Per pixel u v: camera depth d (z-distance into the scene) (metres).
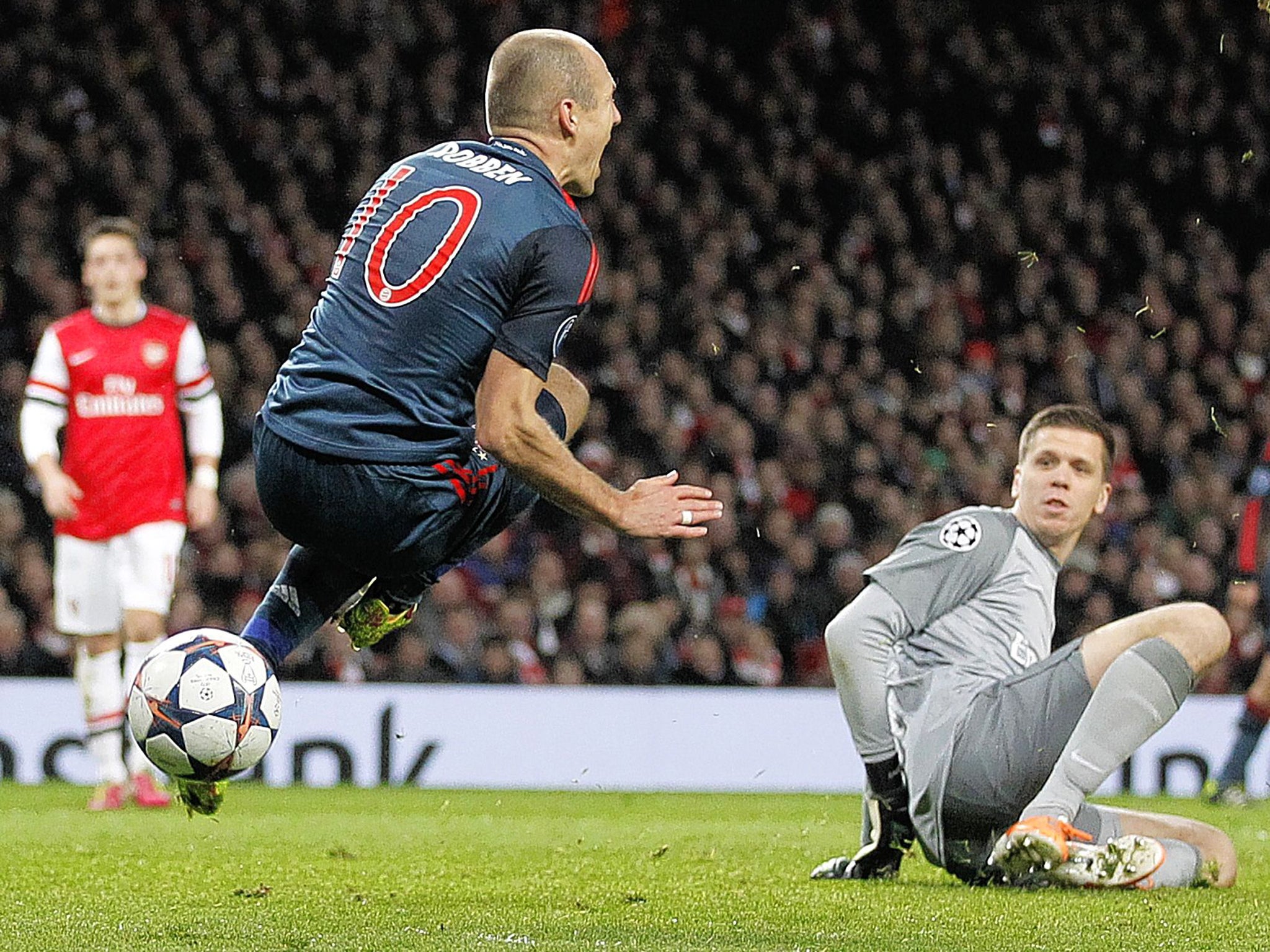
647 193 59.88
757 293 58.09
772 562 46.62
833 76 66.56
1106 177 66.31
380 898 14.29
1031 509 16.31
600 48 64.19
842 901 14.22
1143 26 68.44
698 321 55.00
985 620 16.05
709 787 37.84
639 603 43.28
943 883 15.98
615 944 11.47
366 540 13.02
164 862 17.62
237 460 47.16
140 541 26.48
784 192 62.41
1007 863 14.92
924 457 52.06
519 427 12.31
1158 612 15.38
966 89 66.56
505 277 12.73
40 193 53.28
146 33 58.28
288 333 52.81
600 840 21.44
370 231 13.17
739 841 21.50
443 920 12.78
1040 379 56.81
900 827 16.30
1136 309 60.34
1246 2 68.44
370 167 58.09
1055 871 14.90
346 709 36.41
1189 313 61.22
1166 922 12.95
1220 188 65.88
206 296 51.66
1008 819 15.35
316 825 23.72
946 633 16.05
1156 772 37.06
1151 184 66.12
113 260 26.41
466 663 40.28
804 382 53.97
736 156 62.75
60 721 35.16
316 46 61.47
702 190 61.34
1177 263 61.84
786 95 65.31
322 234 56.31
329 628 39.91
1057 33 67.50
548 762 37.38
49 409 26.42
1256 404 57.72
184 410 27.22
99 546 26.64
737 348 55.25
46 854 18.48
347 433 12.70
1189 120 66.94
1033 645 16.14
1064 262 61.78
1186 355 58.34
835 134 65.38
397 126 59.69
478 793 33.84
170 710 12.82
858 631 16.03
